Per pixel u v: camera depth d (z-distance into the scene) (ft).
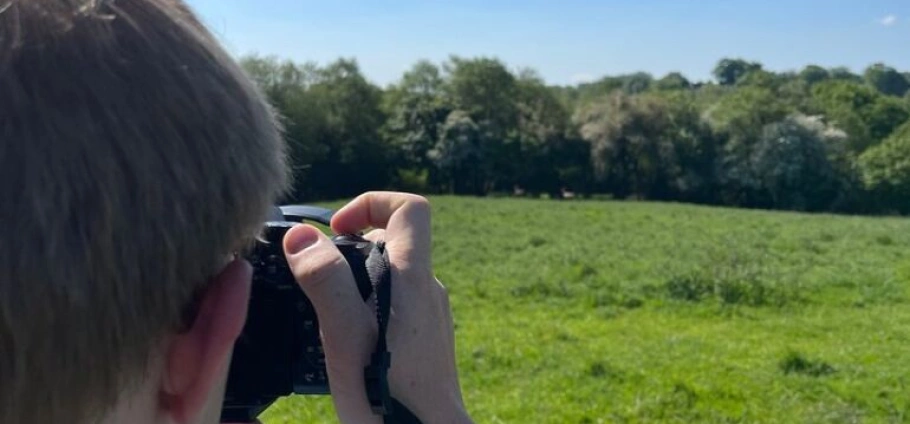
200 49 2.97
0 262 2.50
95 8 2.74
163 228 2.76
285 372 4.11
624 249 82.28
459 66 210.38
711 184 194.08
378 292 3.98
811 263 72.95
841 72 376.89
